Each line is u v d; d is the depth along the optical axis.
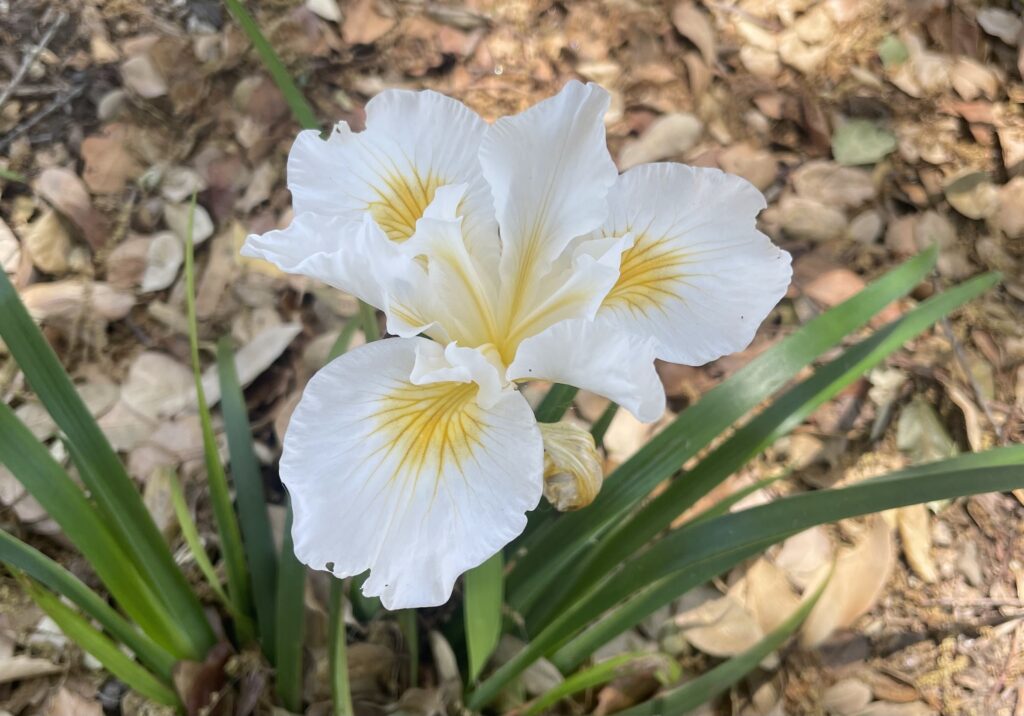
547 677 0.20
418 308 0.14
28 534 0.24
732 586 0.24
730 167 0.32
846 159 0.32
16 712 0.21
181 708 0.20
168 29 0.33
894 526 0.26
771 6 0.36
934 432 0.27
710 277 0.15
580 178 0.15
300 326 0.28
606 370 0.12
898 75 0.34
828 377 0.18
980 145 0.33
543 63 0.34
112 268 0.28
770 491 0.26
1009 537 0.26
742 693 0.23
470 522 0.13
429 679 0.22
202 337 0.28
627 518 0.22
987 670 0.24
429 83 0.33
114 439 0.25
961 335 0.29
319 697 0.21
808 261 0.31
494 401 0.14
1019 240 0.31
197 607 0.20
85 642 0.17
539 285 0.15
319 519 0.12
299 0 0.33
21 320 0.16
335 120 0.32
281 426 0.26
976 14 0.35
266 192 0.30
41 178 0.29
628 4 0.35
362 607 0.21
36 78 0.31
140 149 0.30
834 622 0.24
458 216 0.15
